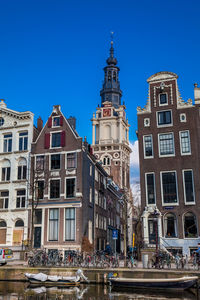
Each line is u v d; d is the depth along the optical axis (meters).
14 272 29.66
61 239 40.62
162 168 37.41
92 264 32.06
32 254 36.34
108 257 32.06
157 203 36.47
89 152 46.53
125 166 88.69
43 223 41.94
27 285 27.73
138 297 22.98
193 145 37.09
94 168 49.41
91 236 45.19
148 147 38.62
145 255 33.25
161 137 38.47
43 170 43.97
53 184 43.28
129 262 32.53
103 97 103.75
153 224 35.78
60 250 39.41
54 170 43.50
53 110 46.09
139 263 35.78
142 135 39.16
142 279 25.62
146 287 25.50
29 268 29.50
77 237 40.06
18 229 43.47
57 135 45.06
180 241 34.56
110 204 60.28
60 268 28.97
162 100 39.53
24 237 42.44
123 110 93.12
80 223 40.62
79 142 43.50
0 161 47.19
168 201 36.31
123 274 27.09
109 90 103.19
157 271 26.19
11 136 47.84
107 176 58.94
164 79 39.94
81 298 22.72
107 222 56.34
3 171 46.84
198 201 35.28
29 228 42.44
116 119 89.94
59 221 41.34
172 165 37.19
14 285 27.75
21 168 45.69
